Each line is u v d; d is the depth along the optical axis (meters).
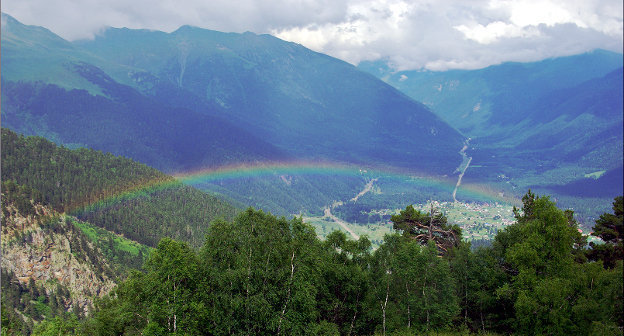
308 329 43.47
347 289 46.81
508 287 45.19
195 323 40.19
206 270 41.88
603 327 35.53
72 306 146.25
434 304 45.91
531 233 44.00
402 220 67.38
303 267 42.84
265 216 45.16
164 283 40.59
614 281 36.06
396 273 46.16
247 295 41.44
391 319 47.28
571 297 40.81
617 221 47.91
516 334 44.66
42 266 151.88
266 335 43.19
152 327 40.44
